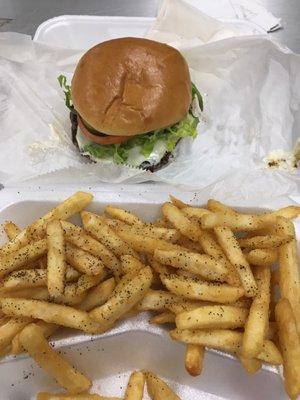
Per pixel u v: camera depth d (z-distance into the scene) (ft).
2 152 0.98
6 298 0.75
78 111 0.94
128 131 0.92
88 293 0.79
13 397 0.83
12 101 1.04
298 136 1.01
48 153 0.99
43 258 0.82
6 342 0.75
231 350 0.73
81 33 1.13
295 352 0.69
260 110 1.05
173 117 0.94
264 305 0.73
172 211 0.82
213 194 0.90
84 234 0.81
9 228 0.86
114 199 0.89
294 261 0.77
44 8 1.21
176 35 1.09
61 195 0.90
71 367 0.75
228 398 0.83
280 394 0.78
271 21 1.15
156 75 0.93
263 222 0.81
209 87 1.08
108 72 0.93
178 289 0.75
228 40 1.03
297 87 1.05
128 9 1.20
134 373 0.78
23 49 1.05
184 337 0.72
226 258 0.78
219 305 0.75
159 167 0.97
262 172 0.95
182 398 0.83
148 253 0.82
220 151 1.00
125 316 0.80
